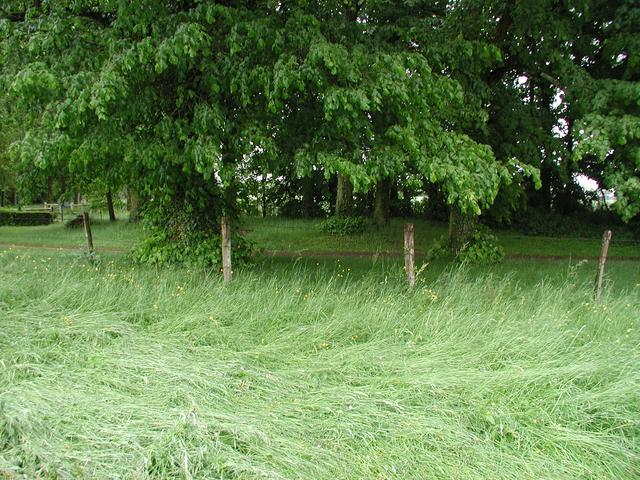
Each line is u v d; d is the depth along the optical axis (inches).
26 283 214.5
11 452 100.1
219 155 217.3
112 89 188.1
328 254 458.3
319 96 234.8
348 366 154.9
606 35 363.3
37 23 218.5
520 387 143.3
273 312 197.6
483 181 229.5
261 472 101.9
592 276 310.5
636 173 318.0
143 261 297.7
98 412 117.7
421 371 151.6
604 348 172.1
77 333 166.4
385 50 258.1
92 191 726.5
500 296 220.5
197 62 227.5
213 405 127.1
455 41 287.4
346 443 117.6
